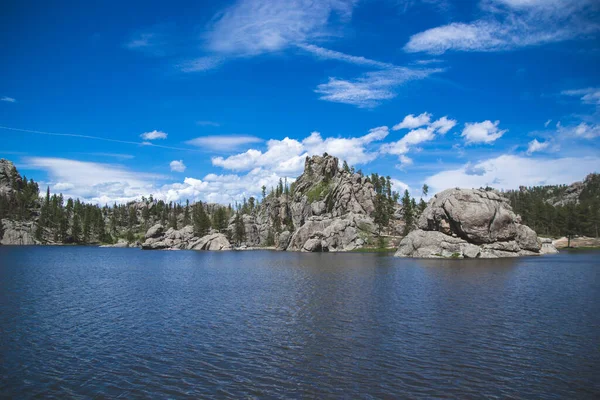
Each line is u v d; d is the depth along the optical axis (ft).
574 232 479.41
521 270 229.45
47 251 529.04
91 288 178.29
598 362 75.92
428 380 68.39
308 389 65.31
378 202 563.07
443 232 361.51
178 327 105.50
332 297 148.25
